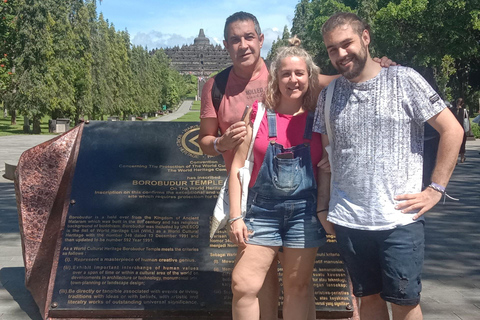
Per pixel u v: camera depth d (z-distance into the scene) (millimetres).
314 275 3918
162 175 4207
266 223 3143
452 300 4703
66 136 4324
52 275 3912
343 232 2938
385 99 2797
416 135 2865
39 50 37625
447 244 6785
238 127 3100
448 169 2781
